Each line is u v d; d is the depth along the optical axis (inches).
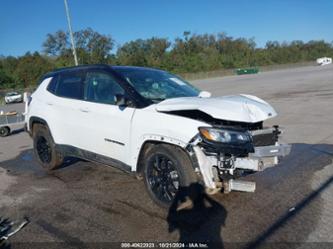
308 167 203.9
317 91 666.8
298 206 150.0
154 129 149.1
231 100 152.5
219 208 151.0
